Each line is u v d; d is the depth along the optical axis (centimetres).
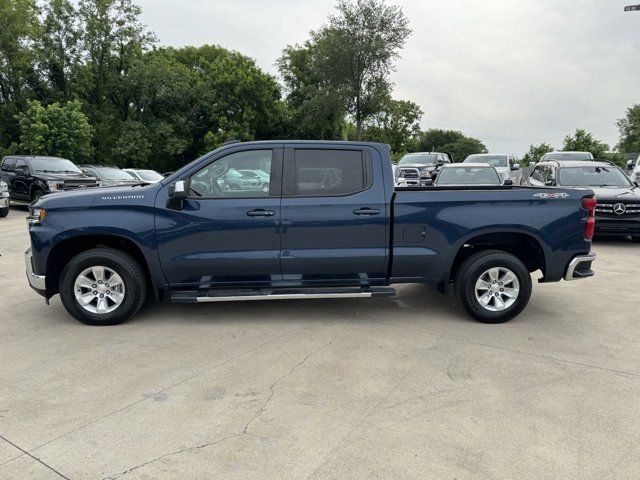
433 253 500
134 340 461
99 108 4016
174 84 4041
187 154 4506
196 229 484
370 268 503
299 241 491
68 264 491
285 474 262
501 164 1972
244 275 498
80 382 372
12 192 1620
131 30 4006
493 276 507
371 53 3759
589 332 485
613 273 745
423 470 265
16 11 3409
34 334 477
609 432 302
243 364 405
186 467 268
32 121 2620
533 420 317
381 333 482
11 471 264
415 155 2319
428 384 369
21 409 331
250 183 493
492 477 259
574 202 505
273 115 4594
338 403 340
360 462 272
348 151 502
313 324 509
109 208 484
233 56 4400
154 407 334
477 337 471
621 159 4138
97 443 291
